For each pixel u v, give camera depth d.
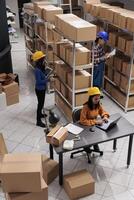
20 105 6.59
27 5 8.30
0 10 6.75
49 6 6.99
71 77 5.40
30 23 8.02
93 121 4.37
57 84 6.23
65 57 5.60
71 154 4.80
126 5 7.45
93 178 4.35
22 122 5.91
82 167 4.62
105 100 6.85
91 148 4.90
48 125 4.77
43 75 5.46
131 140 4.36
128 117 6.08
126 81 6.12
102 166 4.65
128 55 6.05
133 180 4.36
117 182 4.32
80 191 3.98
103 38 6.41
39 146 5.13
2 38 7.02
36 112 6.29
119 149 5.04
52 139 3.93
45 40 6.74
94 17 7.70
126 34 6.36
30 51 8.40
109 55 6.52
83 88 5.50
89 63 5.36
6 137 5.40
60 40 5.96
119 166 4.64
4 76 6.81
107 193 4.11
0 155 3.96
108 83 6.94
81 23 5.16
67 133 4.12
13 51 10.38
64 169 4.56
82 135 4.12
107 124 4.33
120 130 4.26
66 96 5.86
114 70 6.60
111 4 7.59
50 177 4.27
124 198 4.04
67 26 5.21
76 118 4.51
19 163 3.39
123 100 6.33
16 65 9.05
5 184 3.33
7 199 3.53
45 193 3.51
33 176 3.27
